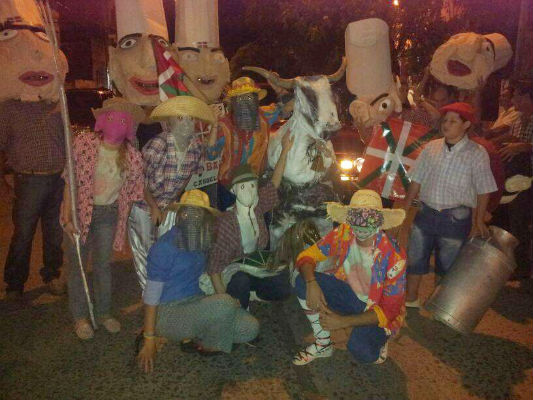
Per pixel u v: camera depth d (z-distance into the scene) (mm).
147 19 4383
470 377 3297
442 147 3896
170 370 3334
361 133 4930
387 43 4668
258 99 3854
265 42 8594
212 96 4621
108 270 3729
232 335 3340
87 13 20359
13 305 4242
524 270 4871
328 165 3893
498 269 3592
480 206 3820
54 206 4266
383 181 4387
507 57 5426
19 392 3080
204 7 4445
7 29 3928
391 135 4379
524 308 4301
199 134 4141
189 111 3529
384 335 3156
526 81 4891
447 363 3457
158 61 4168
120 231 3619
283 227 3936
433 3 7277
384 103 4727
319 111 3672
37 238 6102
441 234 3953
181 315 3270
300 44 7949
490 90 9156
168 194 3760
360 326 3096
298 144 3789
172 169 3691
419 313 4172
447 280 3703
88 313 3826
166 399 3033
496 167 4020
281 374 3307
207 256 3504
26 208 4078
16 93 3947
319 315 3086
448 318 3617
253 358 3492
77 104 12164
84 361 3428
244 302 3615
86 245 3641
